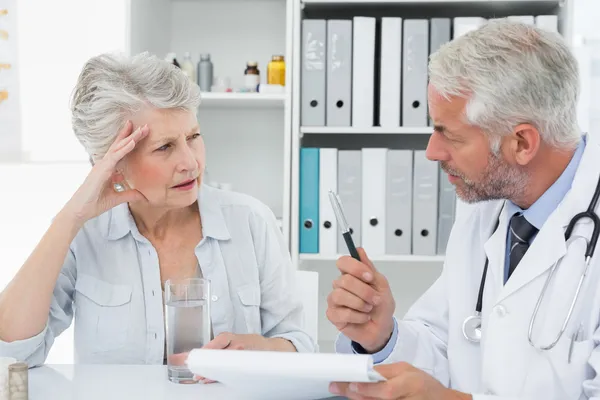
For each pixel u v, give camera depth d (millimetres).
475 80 1232
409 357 1407
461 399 1100
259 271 1635
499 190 1310
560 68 1236
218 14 2809
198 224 1606
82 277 1538
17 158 2916
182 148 1437
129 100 1404
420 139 2785
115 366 1369
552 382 1246
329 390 1041
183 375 1238
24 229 2998
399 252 2520
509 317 1292
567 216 1292
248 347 1377
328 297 1301
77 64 2941
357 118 2521
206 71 2605
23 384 1114
